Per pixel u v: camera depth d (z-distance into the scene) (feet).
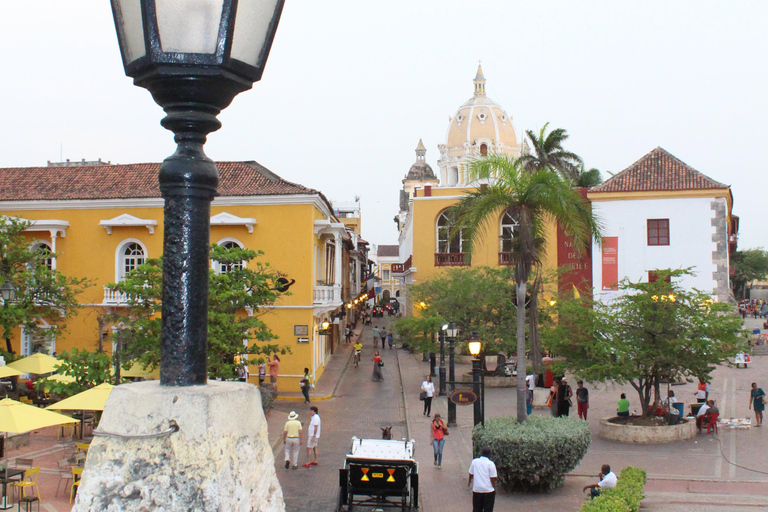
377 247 360.89
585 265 110.42
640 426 62.08
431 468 54.80
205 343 7.22
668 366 62.59
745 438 62.90
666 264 106.01
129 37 6.91
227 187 96.53
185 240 7.04
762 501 44.16
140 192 97.30
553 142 119.55
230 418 6.96
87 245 96.22
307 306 92.38
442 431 55.26
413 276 131.13
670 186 106.32
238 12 6.87
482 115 194.70
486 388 94.79
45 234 96.94
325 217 107.86
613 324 64.28
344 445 63.36
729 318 62.80
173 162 7.04
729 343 60.75
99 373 56.95
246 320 70.23
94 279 94.94
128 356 60.80
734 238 161.79
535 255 48.19
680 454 57.26
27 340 94.43
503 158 48.83
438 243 130.93
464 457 58.44
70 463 48.96
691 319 62.23
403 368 117.80
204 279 7.18
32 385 77.05
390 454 42.78
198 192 7.09
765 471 51.65
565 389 67.26
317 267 102.22
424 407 79.61
